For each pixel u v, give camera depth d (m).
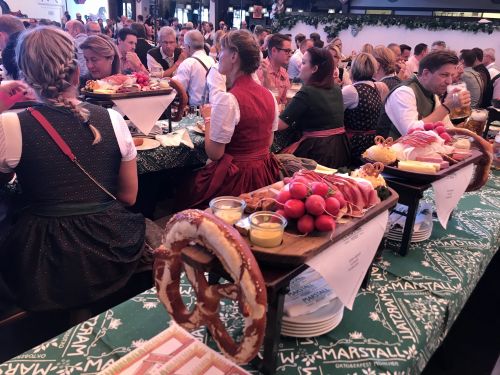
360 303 1.06
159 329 0.94
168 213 2.88
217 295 0.71
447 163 1.34
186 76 3.25
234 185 2.07
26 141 1.24
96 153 1.35
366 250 0.94
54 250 1.32
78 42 2.38
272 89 3.29
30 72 1.24
